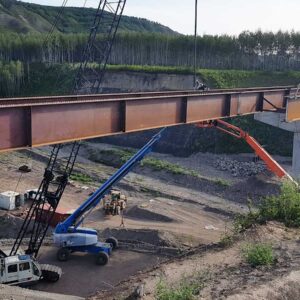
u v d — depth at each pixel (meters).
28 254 27.20
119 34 122.25
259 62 115.38
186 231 36.59
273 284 12.79
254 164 63.78
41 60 125.06
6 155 64.31
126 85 96.56
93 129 19.67
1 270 24.36
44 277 26.42
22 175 54.66
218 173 60.94
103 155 68.50
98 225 38.19
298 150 47.44
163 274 15.63
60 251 29.44
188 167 64.06
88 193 47.72
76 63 116.19
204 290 12.78
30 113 16.48
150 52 120.00
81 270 28.33
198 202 45.59
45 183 27.78
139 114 22.14
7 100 17.36
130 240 33.47
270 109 36.47
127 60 120.94
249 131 73.94
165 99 23.81
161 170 57.62
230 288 12.78
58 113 17.78
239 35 116.00
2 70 110.06
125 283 16.62
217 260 16.20
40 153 66.56
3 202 41.66
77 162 64.19
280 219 19.77
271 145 71.75
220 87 86.81
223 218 40.66
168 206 43.16
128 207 42.81
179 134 75.06
